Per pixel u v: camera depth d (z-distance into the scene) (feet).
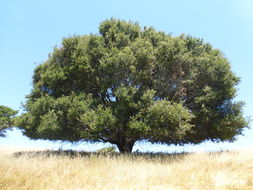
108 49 65.00
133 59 60.03
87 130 58.23
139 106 55.52
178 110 54.03
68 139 65.82
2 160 26.84
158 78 65.31
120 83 61.87
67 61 66.03
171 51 62.08
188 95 68.13
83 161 31.50
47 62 71.77
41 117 59.00
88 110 57.62
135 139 68.59
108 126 56.18
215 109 66.23
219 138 70.38
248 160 36.83
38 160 29.43
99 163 30.66
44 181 21.70
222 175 27.43
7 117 155.02
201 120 63.52
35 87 69.77
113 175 25.38
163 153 59.77
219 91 64.28
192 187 23.03
